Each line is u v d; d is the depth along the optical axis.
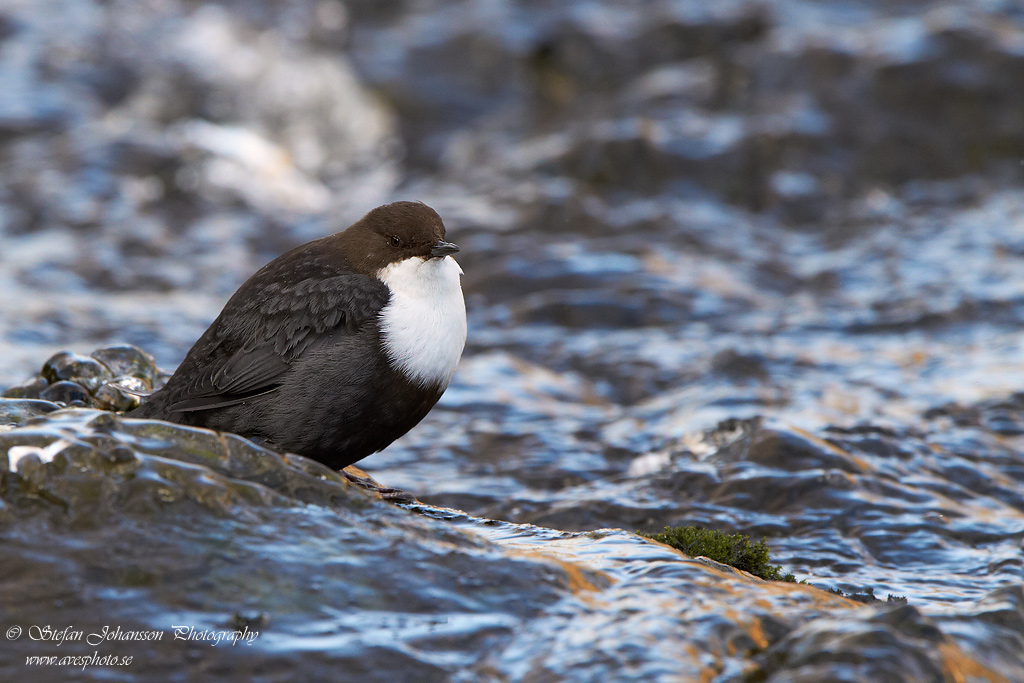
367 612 4.52
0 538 4.62
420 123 31.22
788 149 22.81
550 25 30.41
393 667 4.25
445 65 31.50
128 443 5.11
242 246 21.97
